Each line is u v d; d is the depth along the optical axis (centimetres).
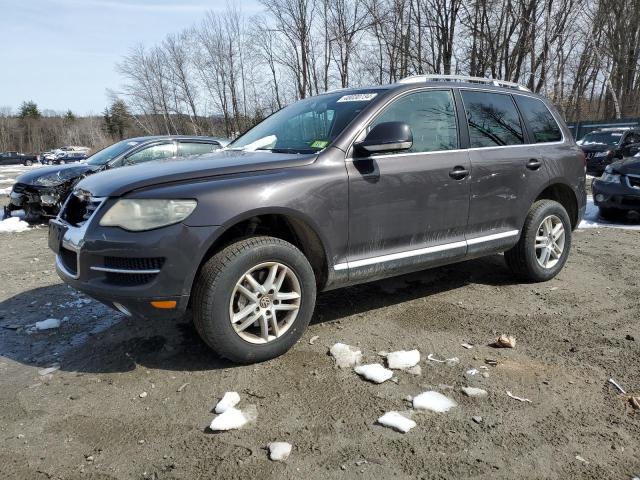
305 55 2566
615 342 347
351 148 348
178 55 3319
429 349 338
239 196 299
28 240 754
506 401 273
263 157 340
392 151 346
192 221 288
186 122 3497
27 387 300
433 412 263
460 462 224
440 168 385
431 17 2025
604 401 274
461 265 536
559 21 2011
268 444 238
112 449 239
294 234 343
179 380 302
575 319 390
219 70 3028
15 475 222
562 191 498
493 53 1931
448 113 405
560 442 238
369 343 348
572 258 577
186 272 288
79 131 10350
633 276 501
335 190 333
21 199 877
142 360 330
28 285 509
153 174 306
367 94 389
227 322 301
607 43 2858
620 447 234
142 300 288
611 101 3338
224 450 235
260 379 300
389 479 214
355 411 265
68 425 260
